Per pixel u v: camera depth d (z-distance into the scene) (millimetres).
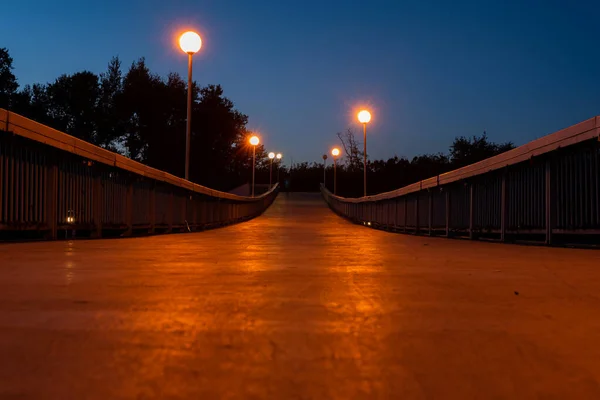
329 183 85438
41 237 12438
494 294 5465
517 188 12961
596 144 10023
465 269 7539
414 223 21797
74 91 54875
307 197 71625
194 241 14578
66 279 6254
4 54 47906
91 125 56250
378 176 71562
